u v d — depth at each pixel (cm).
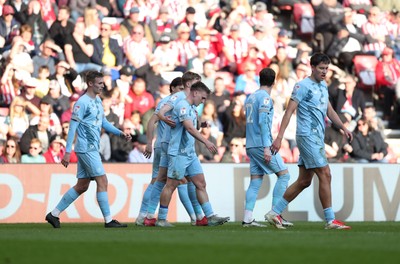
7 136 5475
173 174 4075
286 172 3997
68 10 6066
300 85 3619
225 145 5844
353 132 6153
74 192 4075
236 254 2311
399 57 6950
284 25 7019
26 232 3484
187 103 3969
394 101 6744
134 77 6009
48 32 6025
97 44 6059
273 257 2225
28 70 5756
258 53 6481
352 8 6975
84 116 3950
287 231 3541
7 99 5709
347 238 2969
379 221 5338
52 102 5669
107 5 6388
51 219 4066
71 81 5850
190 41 6400
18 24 5984
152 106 5888
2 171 4972
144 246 2573
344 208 5381
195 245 2598
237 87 6278
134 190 5131
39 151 5438
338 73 6406
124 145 5638
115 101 5762
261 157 3966
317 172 3688
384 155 6184
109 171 5091
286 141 6066
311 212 5309
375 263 2081
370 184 5438
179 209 5134
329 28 6812
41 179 5034
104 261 2131
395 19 7069
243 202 5269
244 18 6594
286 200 3831
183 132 4053
